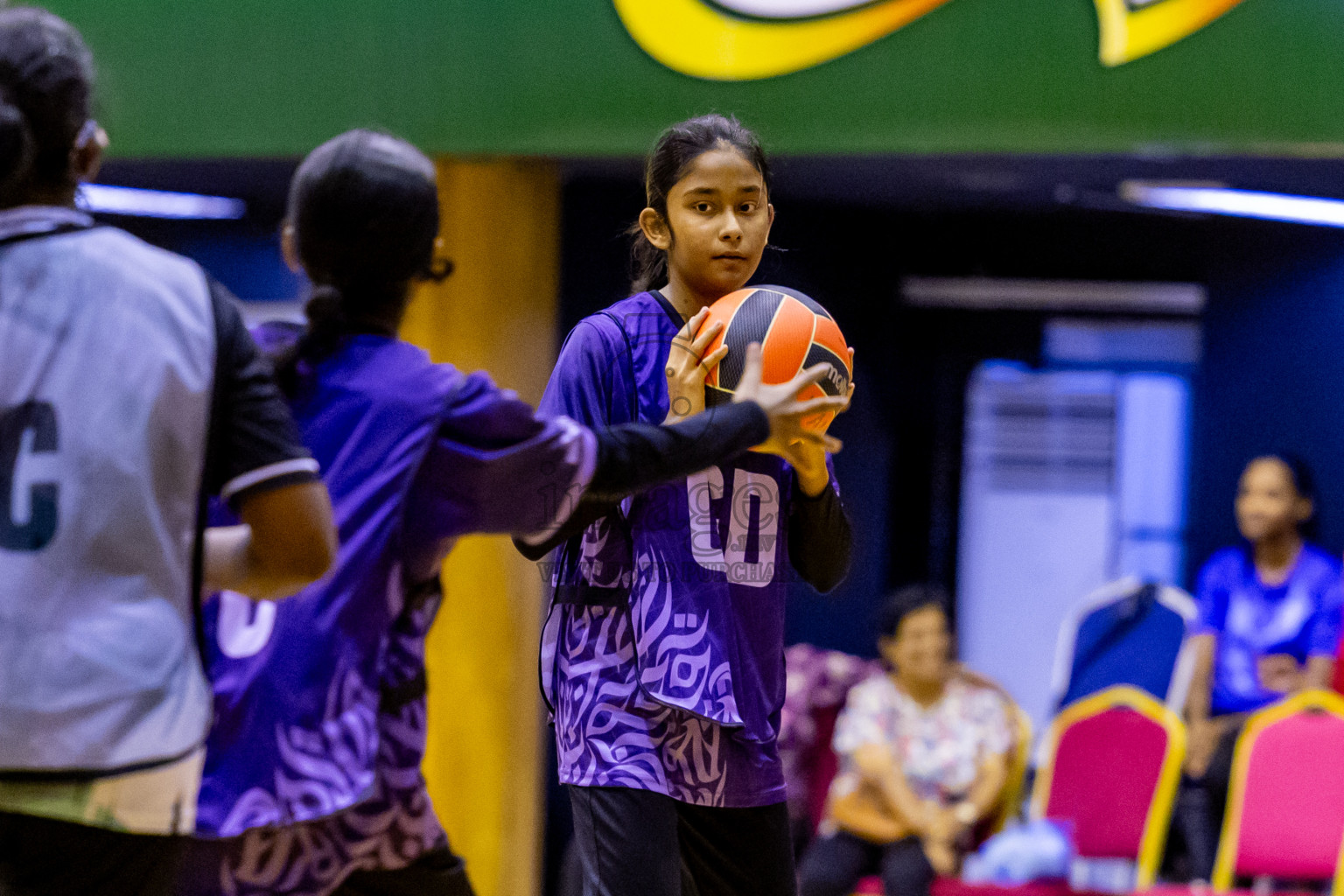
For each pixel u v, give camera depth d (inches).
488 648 529.3
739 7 467.5
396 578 208.8
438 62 492.7
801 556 271.0
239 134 508.4
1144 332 847.7
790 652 642.8
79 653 172.1
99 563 174.6
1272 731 546.0
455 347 522.0
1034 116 449.4
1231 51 435.5
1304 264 785.6
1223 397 810.2
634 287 276.7
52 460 174.2
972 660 874.1
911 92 457.1
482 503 210.1
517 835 540.4
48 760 170.4
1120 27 442.0
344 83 500.1
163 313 181.8
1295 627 602.2
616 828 244.4
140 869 181.8
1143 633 624.1
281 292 755.4
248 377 187.0
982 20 451.5
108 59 513.7
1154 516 855.7
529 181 524.1
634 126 478.9
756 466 257.6
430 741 530.9
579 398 249.4
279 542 186.9
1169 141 440.5
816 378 235.8
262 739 199.0
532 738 544.1
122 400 176.9
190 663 181.3
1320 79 430.6
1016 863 535.5
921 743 556.4
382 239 216.5
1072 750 585.6
